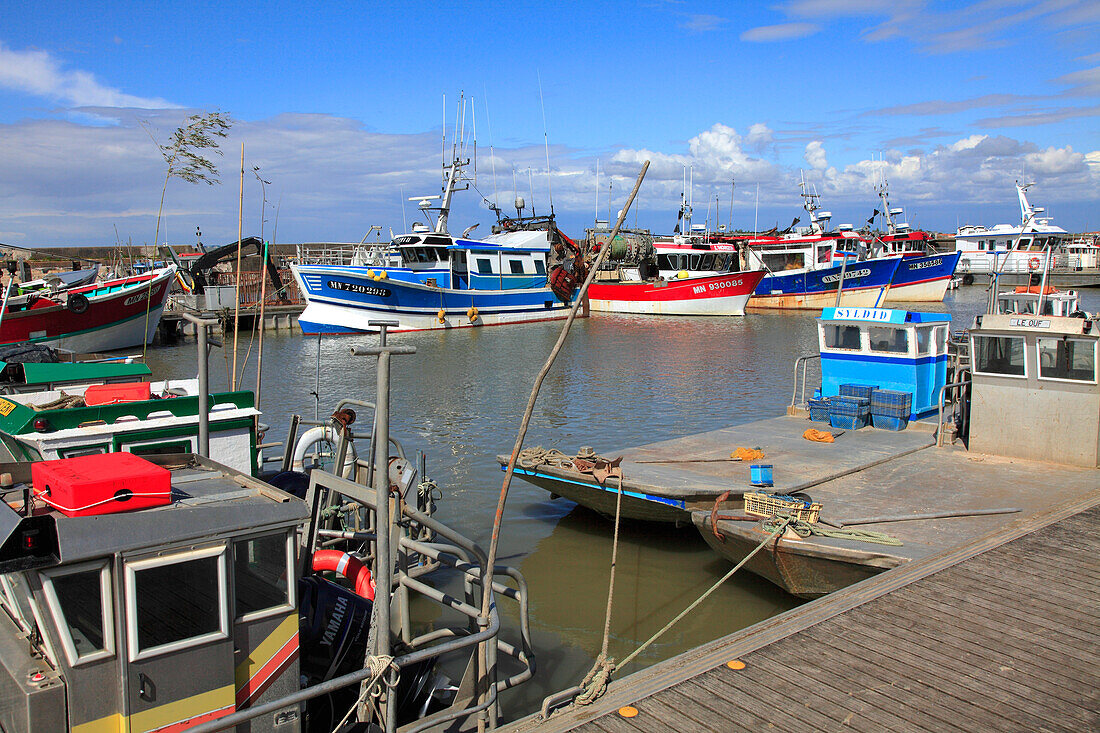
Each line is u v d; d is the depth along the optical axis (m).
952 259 49.22
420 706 5.36
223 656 3.95
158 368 26.34
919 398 12.58
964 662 4.92
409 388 21.53
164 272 32.00
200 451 5.77
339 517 7.41
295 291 45.72
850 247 53.59
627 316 48.25
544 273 43.56
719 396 20.00
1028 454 10.38
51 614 3.49
